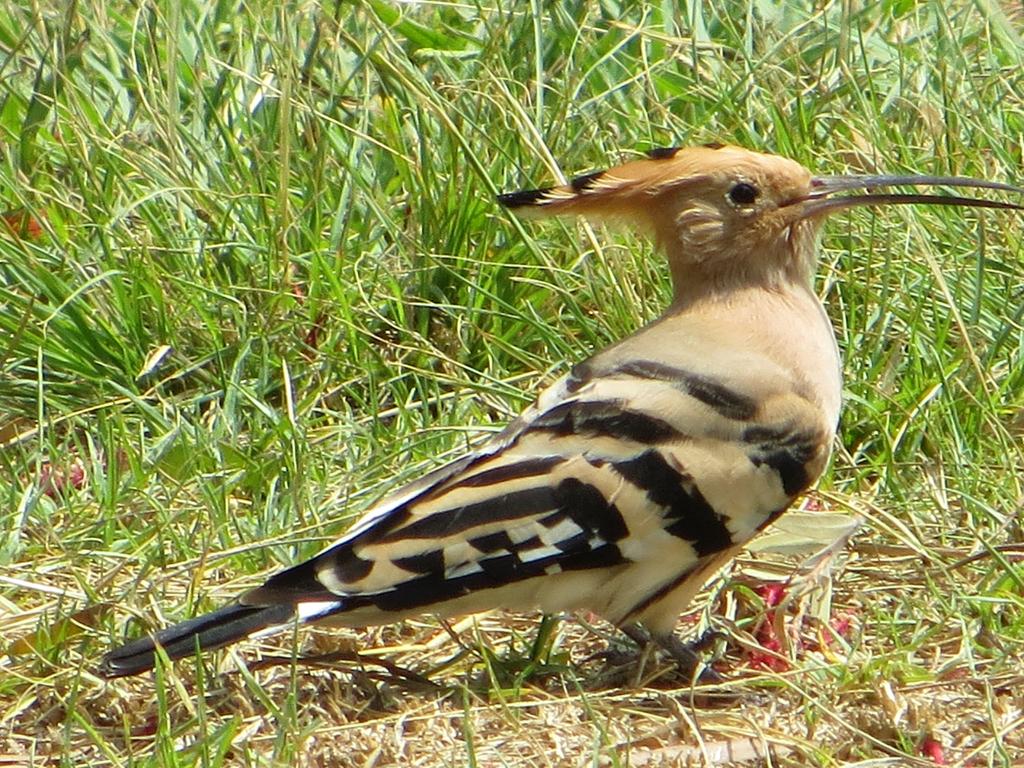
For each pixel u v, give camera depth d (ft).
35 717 27.86
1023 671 28.27
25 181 40.32
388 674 28.91
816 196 31.27
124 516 33.32
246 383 36.88
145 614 29.81
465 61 44.14
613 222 32.30
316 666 28.81
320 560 27.09
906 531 31.89
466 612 28.09
